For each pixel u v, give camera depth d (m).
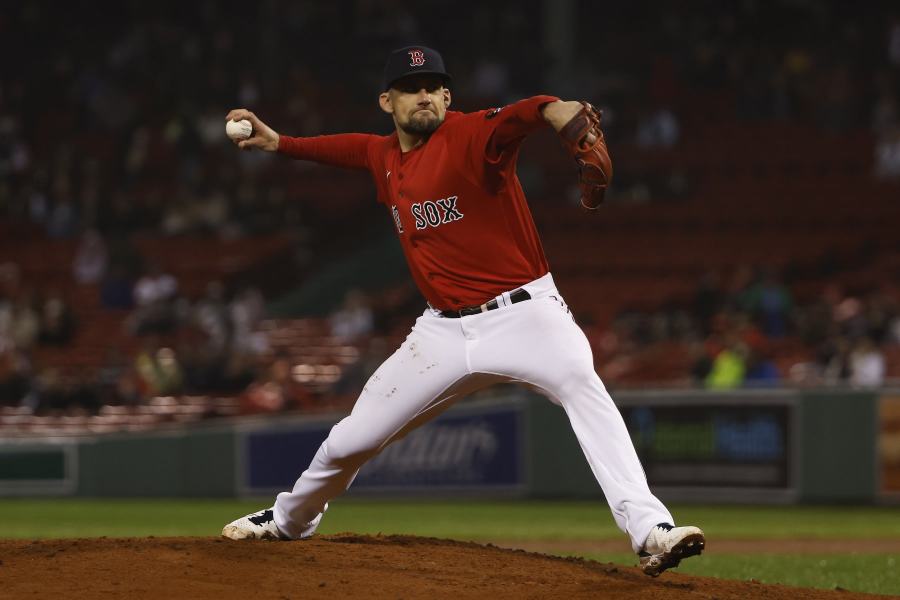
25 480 59.56
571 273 79.25
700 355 59.75
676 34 100.00
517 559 20.34
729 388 52.84
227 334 71.69
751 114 93.12
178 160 89.12
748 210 83.38
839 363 57.06
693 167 88.50
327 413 56.31
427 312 19.56
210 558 19.19
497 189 18.42
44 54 101.75
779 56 97.25
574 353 18.58
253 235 83.12
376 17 100.62
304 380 68.44
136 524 44.94
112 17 103.12
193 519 47.12
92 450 59.38
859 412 50.94
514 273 18.75
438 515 48.41
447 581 18.34
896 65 93.94
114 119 95.38
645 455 54.19
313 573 18.53
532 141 89.06
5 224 86.44
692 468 53.34
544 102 17.14
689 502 53.34
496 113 17.92
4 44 101.50
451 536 39.62
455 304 18.95
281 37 100.81
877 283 73.25
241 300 74.44
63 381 67.25
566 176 87.50
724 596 18.31
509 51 96.25
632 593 17.72
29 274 81.69
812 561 32.06
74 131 95.31
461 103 93.50
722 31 98.75
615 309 73.31
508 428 55.03
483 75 95.00
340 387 63.88
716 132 91.88
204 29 102.50
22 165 90.94
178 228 83.81
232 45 99.75
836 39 98.50
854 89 94.19
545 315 18.67
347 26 101.81
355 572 18.66
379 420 19.59
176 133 88.94
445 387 19.25
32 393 66.50
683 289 74.38
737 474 52.53
